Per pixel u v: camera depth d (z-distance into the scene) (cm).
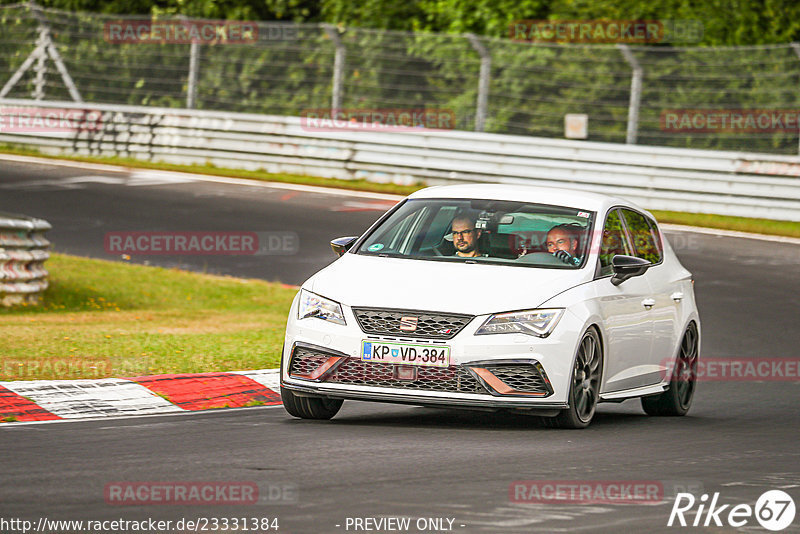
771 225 8300
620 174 8950
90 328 4950
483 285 3116
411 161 9506
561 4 10906
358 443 2833
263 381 3778
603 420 3484
